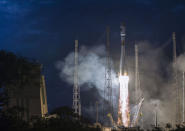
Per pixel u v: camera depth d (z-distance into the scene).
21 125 55.12
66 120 58.25
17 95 61.97
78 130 55.28
